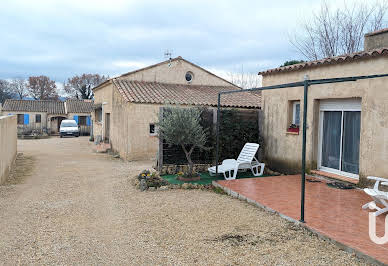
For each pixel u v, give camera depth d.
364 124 7.44
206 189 8.27
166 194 7.74
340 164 8.48
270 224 5.44
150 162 13.89
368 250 4.11
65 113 37.12
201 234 5.03
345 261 4.02
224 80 20.55
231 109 10.73
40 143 24.25
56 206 6.75
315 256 4.19
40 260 4.17
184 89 18.06
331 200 6.59
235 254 4.30
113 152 17.64
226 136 10.48
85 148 20.42
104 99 21.08
